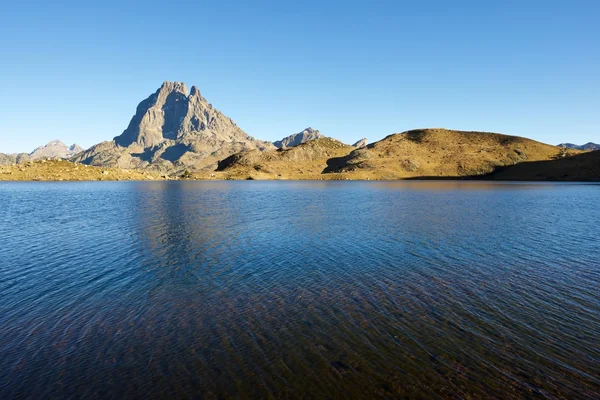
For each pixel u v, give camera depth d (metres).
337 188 123.06
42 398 9.81
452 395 9.84
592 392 9.95
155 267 22.25
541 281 19.17
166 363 11.45
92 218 44.16
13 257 24.75
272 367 11.19
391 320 14.43
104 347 12.49
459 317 14.69
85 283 19.25
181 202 67.38
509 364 11.31
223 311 15.46
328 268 21.88
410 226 37.38
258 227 37.03
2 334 13.48
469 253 25.50
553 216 45.25
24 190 111.31
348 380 10.52
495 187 125.69
